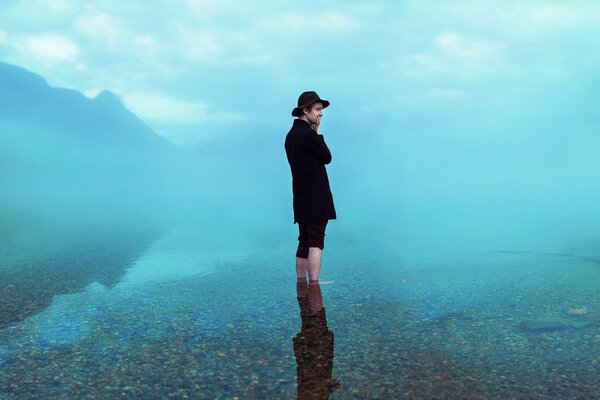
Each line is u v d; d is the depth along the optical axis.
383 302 3.74
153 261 6.13
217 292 4.22
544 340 2.69
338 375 2.23
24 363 2.48
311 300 3.85
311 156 4.29
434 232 8.99
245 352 2.60
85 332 3.04
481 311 3.38
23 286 4.60
